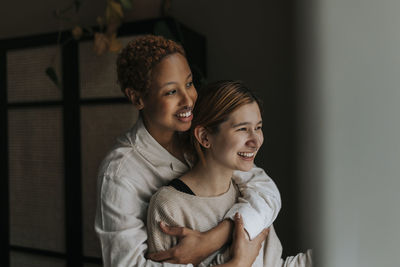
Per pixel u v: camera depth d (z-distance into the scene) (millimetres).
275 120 1482
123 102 1440
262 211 760
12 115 1707
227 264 673
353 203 153
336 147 155
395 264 148
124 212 752
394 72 151
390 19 152
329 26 157
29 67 1653
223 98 702
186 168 842
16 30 1973
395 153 149
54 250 1616
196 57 1507
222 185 772
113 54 1463
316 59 159
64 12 1709
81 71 1527
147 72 734
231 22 1562
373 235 153
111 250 725
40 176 1645
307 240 164
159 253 703
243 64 1543
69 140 1563
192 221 722
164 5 1603
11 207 1717
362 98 153
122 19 1708
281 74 1470
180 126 752
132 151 813
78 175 1549
